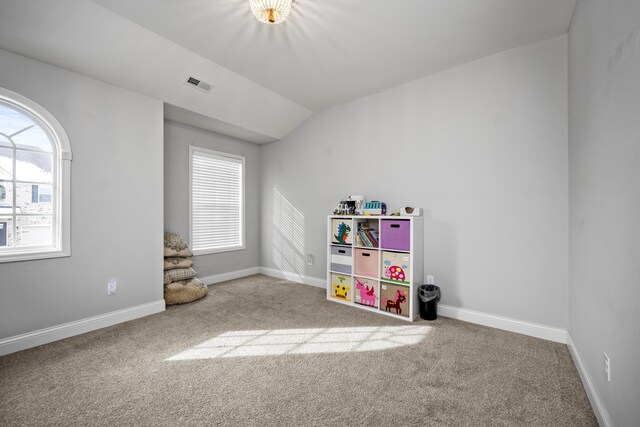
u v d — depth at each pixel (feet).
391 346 7.61
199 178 13.73
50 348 7.42
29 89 7.55
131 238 9.51
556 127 7.84
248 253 15.92
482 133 9.06
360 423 4.83
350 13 7.25
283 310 10.37
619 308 4.22
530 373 6.32
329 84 11.10
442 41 8.31
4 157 7.48
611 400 4.45
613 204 4.49
